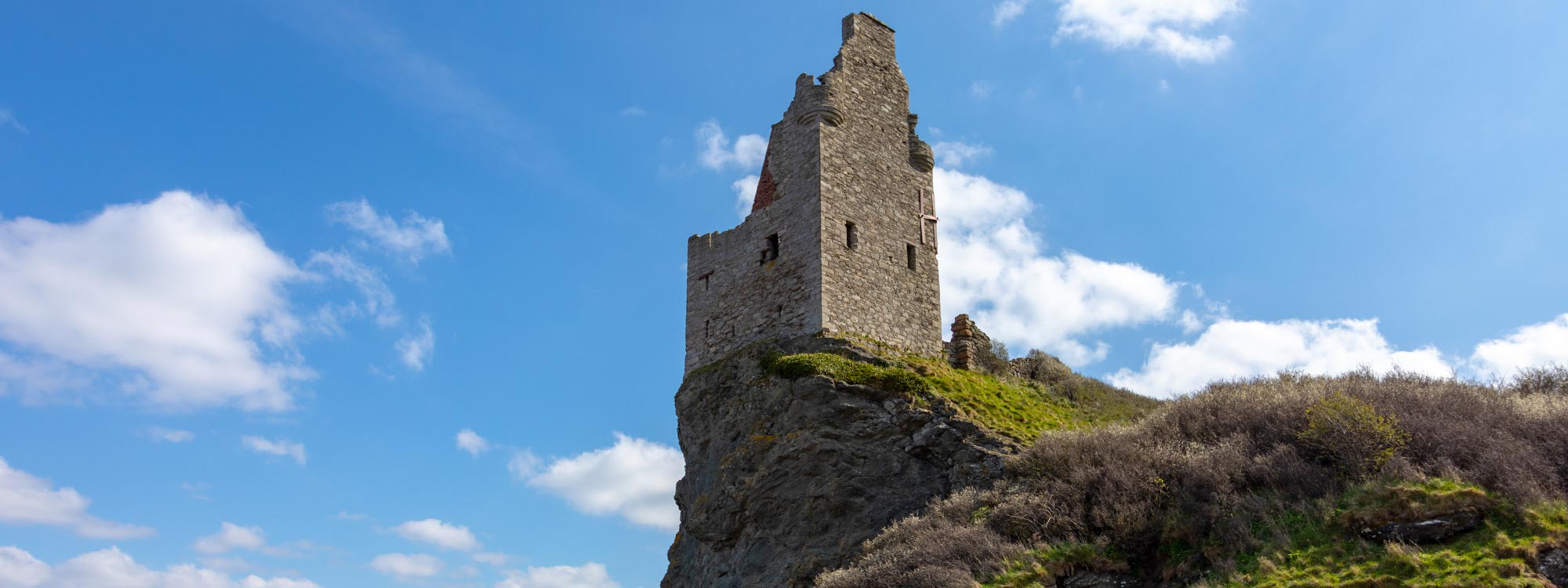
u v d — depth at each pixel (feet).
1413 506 79.97
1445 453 89.10
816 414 114.62
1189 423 106.11
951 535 94.07
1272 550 82.33
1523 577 71.15
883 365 121.60
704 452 128.57
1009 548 90.43
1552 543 73.72
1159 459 96.84
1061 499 95.91
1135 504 92.02
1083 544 90.33
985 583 87.20
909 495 109.19
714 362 135.23
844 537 108.47
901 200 143.13
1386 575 75.10
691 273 144.56
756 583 111.55
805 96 140.15
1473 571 72.84
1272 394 108.68
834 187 134.41
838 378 116.37
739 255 139.54
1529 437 92.17
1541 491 80.38
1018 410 121.19
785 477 113.70
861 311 130.72
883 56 150.71
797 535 111.14
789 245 133.59
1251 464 93.40
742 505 117.08
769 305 132.77
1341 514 82.43
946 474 109.29
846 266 131.34
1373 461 89.40
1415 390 104.99
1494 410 98.84
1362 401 99.25
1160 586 85.61
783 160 140.15
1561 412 95.50
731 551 118.21
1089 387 144.56
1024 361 144.46
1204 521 88.33
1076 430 113.70
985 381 131.44
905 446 112.06
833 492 110.42
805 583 107.24
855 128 141.38
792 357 120.78
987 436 109.19
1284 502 87.92
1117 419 130.31
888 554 95.25
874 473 110.93
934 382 118.73
